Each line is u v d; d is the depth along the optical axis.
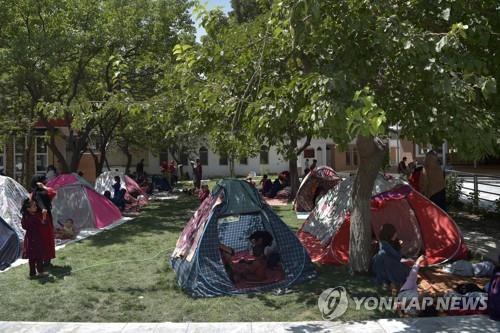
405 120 6.16
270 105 6.06
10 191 11.49
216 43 7.53
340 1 6.22
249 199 8.25
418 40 5.56
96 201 14.60
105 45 16.70
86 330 6.11
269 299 7.13
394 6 6.56
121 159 44.06
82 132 19.16
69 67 17.81
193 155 44.00
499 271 6.21
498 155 6.68
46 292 7.71
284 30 6.45
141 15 17.56
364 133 4.71
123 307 6.94
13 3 15.30
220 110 7.14
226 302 7.04
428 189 12.26
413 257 9.22
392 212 9.66
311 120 5.41
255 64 7.41
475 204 14.80
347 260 9.07
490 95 6.86
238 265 7.99
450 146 6.50
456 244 9.20
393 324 6.04
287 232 8.21
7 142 24.34
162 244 11.66
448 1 6.28
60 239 12.28
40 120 19.11
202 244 7.73
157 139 29.20
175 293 7.56
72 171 18.53
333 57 6.50
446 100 5.80
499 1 6.80
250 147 8.61
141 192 20.31
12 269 9.38
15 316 6.65
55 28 15.95
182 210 18.53
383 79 6.55
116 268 9.23
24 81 15.36
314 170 17.22
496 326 5.88
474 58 5.99
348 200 9.95
